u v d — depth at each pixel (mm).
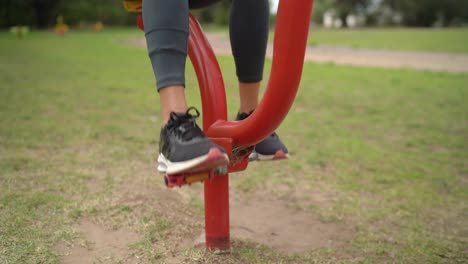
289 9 926
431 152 2738
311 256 1436
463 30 22359
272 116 1023
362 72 6551
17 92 4035
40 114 3188
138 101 3861
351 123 3406
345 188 2086
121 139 2658
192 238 1491
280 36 949
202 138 930
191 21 1230
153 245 1426
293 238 1575
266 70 5438
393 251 1506
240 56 1290
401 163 2498
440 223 1765
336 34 18391
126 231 1516
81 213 1620
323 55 9328
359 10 30422
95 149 2438
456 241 1609
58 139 2580
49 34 15633
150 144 2588
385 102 4266
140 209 1686
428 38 14906
